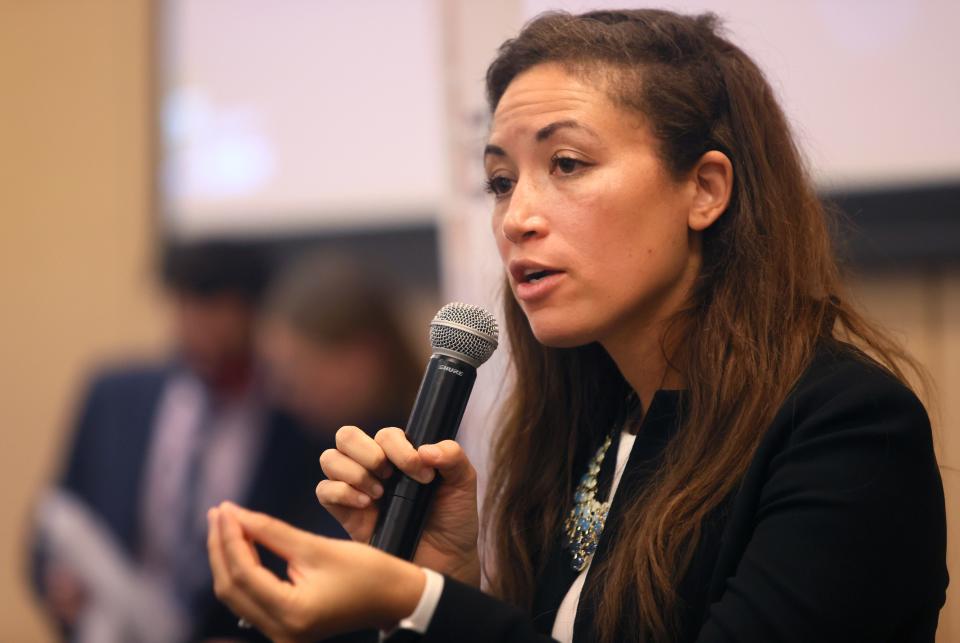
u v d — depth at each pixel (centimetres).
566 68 403
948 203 873
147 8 1265
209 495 934
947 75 873
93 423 1005
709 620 335
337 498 376
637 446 409
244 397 955
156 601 926
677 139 401
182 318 952
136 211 1275
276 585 305
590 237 391
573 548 428
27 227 1304
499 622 324
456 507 400
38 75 1307
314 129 1186
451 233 675
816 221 430
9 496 1301
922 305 886
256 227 1196
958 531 744
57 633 962
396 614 321
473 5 671
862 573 328
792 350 387
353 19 1179
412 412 383
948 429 875
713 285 411
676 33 422
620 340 423
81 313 1291
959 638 755
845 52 894
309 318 827
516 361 482
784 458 353
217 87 1220
